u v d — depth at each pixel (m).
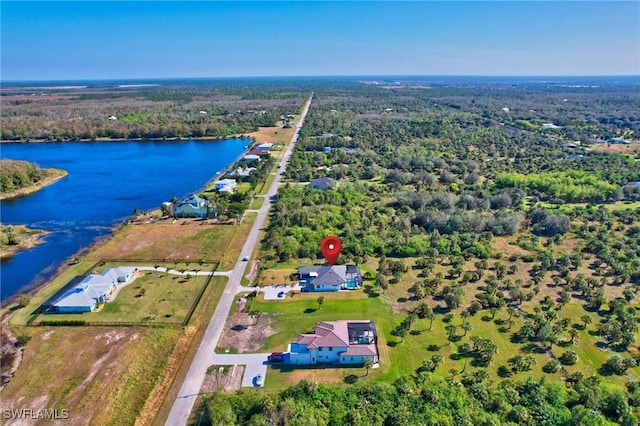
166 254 105.94
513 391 59.31
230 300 85.12
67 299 81.56
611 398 57.78
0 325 77.00
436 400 58.06
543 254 102.38
